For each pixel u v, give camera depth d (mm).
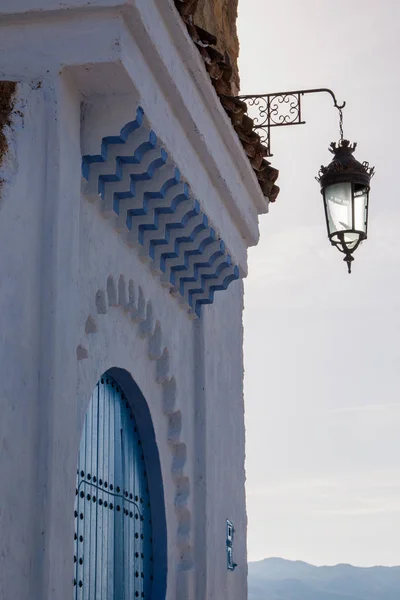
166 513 11953
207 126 11570
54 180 8961
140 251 11352
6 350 8133
